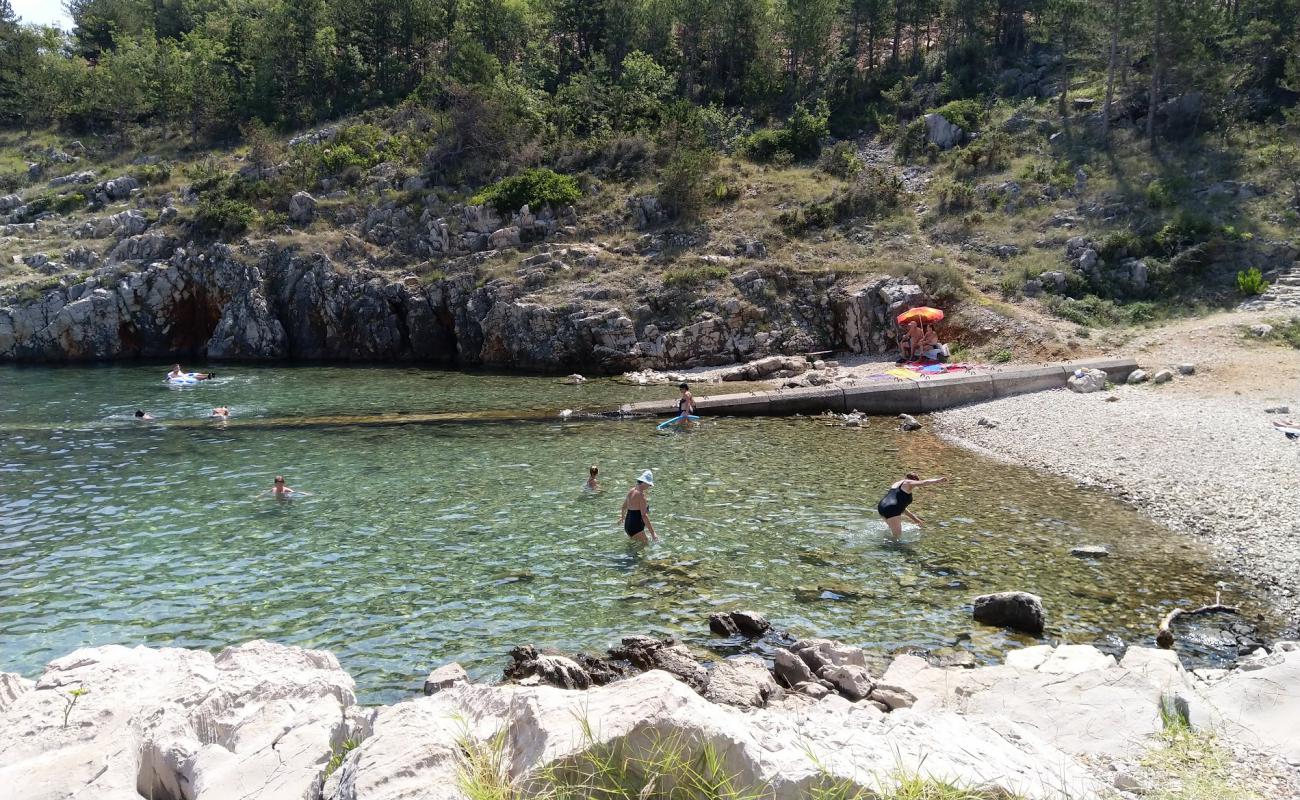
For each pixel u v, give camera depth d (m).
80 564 18.61
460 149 63.12
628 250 53.16
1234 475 23.47
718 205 56.72
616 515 21.89
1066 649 12.41
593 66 76.75
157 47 84.50
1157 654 11.27
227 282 56.16
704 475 25.77
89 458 28.39
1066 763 8.31
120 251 58.72
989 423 31.91
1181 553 18.83
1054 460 26.94
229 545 19.80
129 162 72.00
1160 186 48.53
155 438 31.47
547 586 17.34
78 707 9.12
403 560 18.78
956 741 8.22
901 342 43.06
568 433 32.06
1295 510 20.55
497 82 68.00
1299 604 15.95
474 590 17.14
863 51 77.31
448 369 49.28
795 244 52.00
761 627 15.16
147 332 56.47
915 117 65.62
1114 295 43.97
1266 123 52.66
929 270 45.31
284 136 73.31
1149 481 23.97
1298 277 41.19
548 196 56.59
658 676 7.96
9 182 69.56
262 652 11.40
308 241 57.12
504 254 54.06
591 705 7.59
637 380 43.62
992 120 61.06
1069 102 60.59
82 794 7.41
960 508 22.33
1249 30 55.50
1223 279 42.75
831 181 58.22
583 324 47.22
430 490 24.27
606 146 62.38
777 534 20.38
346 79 78.06
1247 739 8.84
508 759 7.24
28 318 54.50
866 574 17.88
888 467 26.66
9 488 24.80
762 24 75.19
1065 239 47.47
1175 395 32.53
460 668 13.11
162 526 21.20
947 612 15.94
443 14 80.44
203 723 8.88
